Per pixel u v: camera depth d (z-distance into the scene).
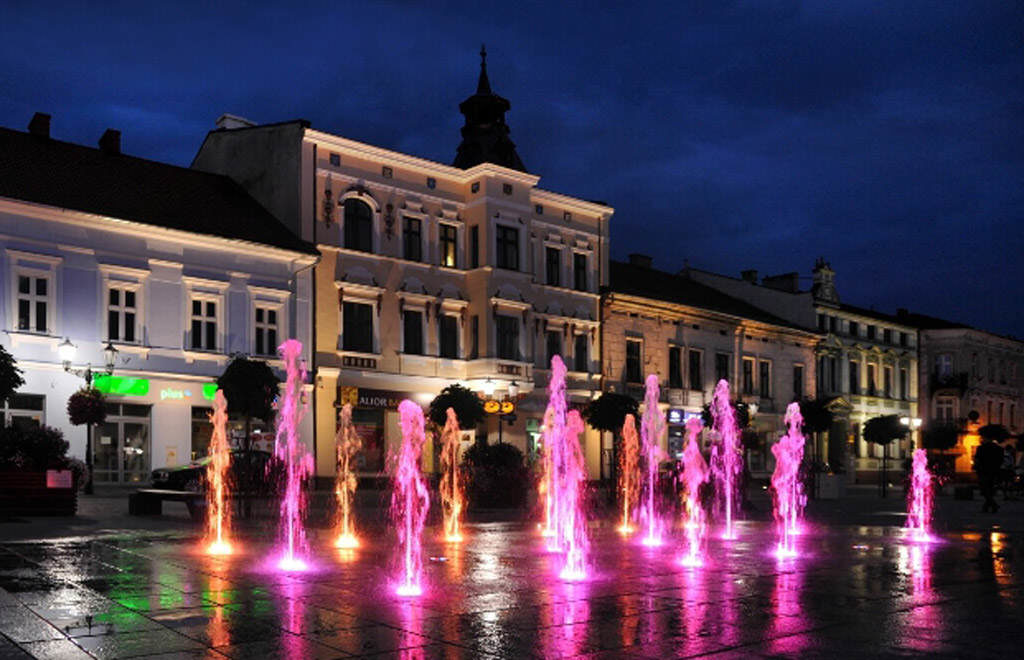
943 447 57.84
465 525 21.08
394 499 30.14
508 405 32.81
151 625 8.67
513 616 9.41
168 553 14.11
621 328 45.88
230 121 38.91
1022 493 38.44
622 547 16.45
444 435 36.84
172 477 26.91
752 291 58.56
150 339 30.41
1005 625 9.11
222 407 31.23
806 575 12.72
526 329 40.75
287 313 33.91
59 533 16.73
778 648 8.05
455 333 39.53
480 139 42.88
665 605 10.15
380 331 36.72
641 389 46.47
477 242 39.75
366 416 36.44
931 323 73.00
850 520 24.38
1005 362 74.62
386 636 8.38
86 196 30.08
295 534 17.91
